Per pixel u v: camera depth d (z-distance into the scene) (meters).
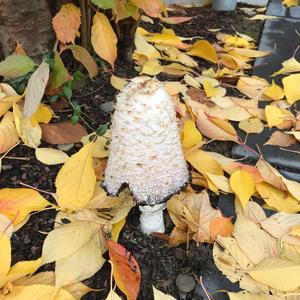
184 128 0.30
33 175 0.30
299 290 0.23
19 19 0.32
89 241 0.25
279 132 0.33
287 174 0.31
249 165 0.30
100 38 0.32
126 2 0.33
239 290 0.24
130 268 0.23
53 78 0.31
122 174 0.23
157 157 0.22
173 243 0.26
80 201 0.26
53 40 0.34
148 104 0.21
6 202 0.26
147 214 0.26
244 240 0.25
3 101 0.31
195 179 0.29
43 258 0.24
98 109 0.34
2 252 0.23
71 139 0.32
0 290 0.23
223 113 0.35
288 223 0.26
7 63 0.31
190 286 0.24
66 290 0.23
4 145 0.30
